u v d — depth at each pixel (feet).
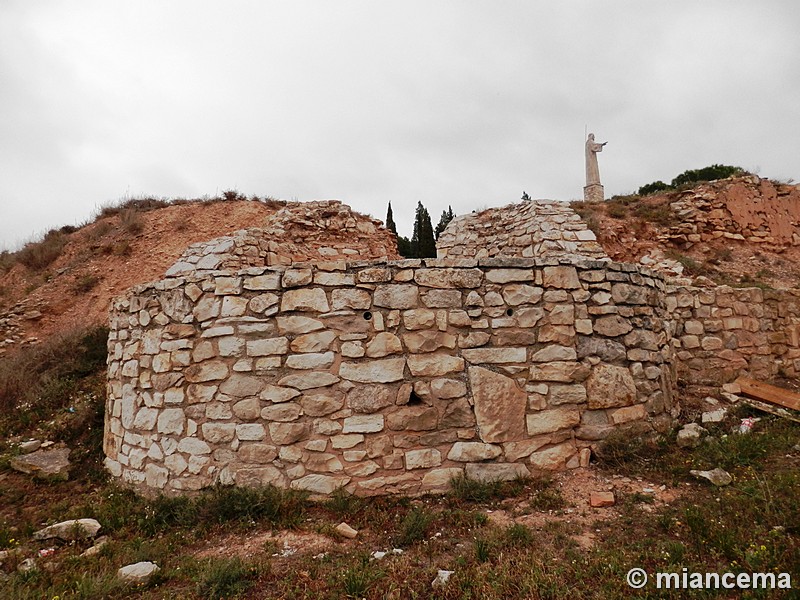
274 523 14.38
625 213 48.21
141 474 18.61
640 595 9.34
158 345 18.48
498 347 16.88
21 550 13.92
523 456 16.35
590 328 17.89
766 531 11.10
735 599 9.04
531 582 9.89
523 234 34.73
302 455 16.05
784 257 46.29
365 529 13.89
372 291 16.88
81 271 46.03
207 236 47.44
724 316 26.91
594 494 14.52
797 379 27.76
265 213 51.21
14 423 25.58
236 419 16.53
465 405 16.39
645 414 18.49
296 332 16.67
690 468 15.87
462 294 17.02
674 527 12.13
